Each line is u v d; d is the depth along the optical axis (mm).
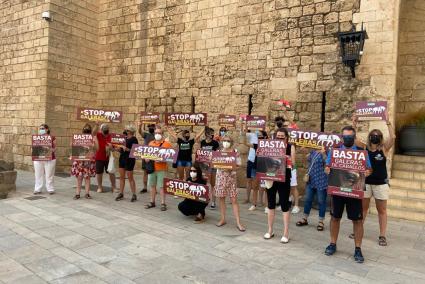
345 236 5512
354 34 7609
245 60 10031
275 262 4316
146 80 12125
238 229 5738
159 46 11836
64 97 11992
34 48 11703
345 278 3889
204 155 7223
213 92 10664
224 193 5719
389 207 7027
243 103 10047
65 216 6242
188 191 6066
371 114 5805
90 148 7770
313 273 4004
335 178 4480
